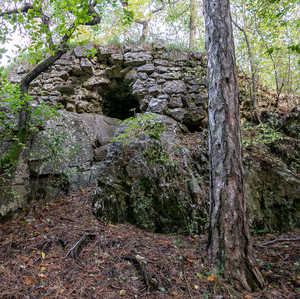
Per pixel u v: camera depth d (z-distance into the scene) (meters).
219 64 3.08
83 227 3.63
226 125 2.95
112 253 3.02
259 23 6.14
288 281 2.54
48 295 2.32
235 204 2.77
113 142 4.67
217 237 2.80
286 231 3.74
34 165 4.50
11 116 4.47
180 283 2.53
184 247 3.22
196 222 3.71
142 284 2.54
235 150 2.89
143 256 2.94
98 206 4.05
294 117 5.60
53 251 3.05
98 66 6.50
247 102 6.35
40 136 4.72
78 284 2.50
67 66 6.27
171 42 6.87
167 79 6.34
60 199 4.60
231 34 3.18
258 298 2.32
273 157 4.73
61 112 5.48
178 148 4.51
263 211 3.94
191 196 3.89
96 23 5.50
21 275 2.59
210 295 2.38
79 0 3.63
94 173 5.39
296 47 2.98
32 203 4.28
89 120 6.18
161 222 3.79
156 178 4.02
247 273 2.57
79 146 5.34
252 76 6.22
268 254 3.07
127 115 7.83
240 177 2.86
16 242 3.19
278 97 6.39
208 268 2.71
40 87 6.15
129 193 4.03
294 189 4.07
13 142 4.39
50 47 4.25
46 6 4.96
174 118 5.97
